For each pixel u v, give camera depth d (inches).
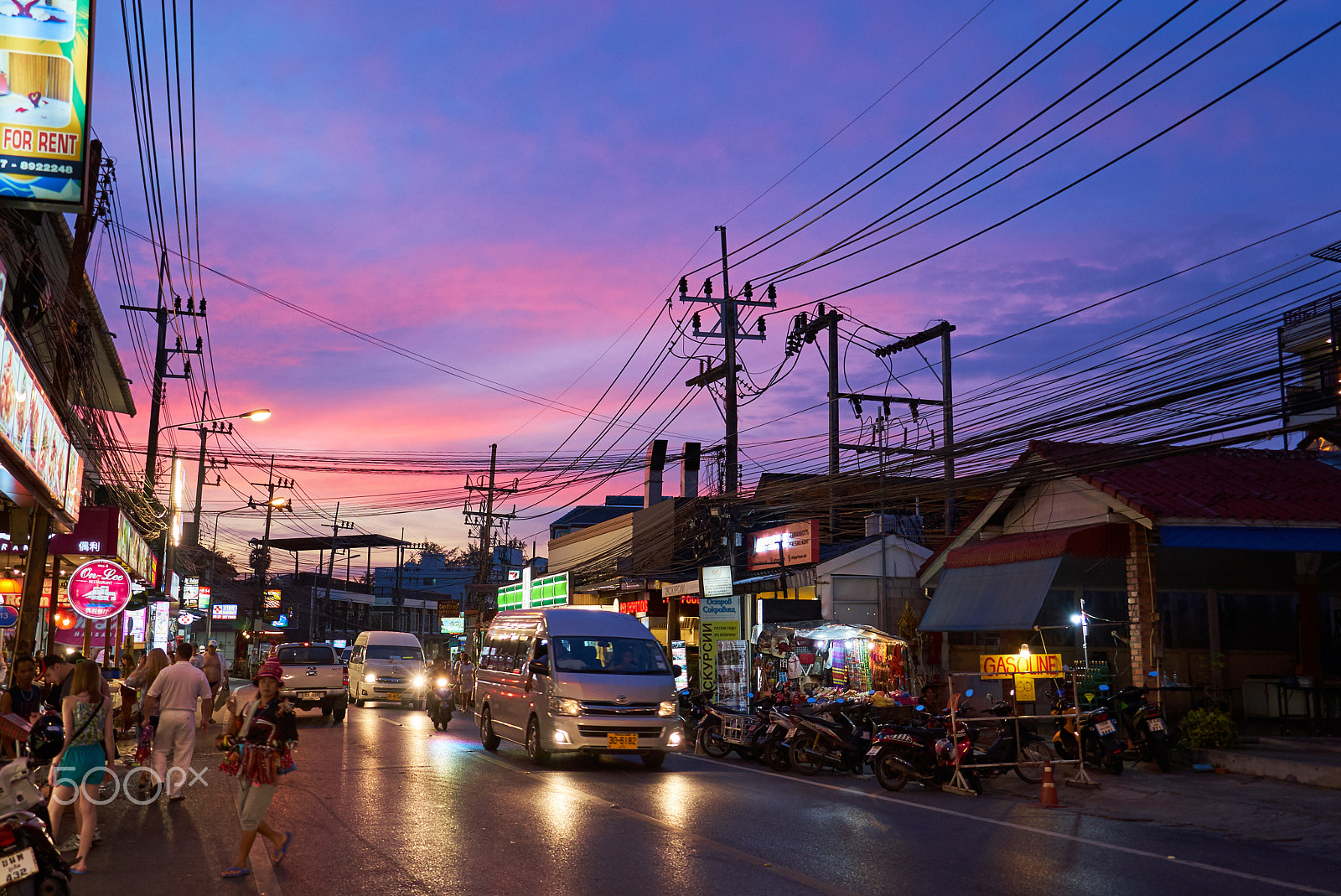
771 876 316.2
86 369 700.7
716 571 934.4
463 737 839.7
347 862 330.3
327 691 991.0
